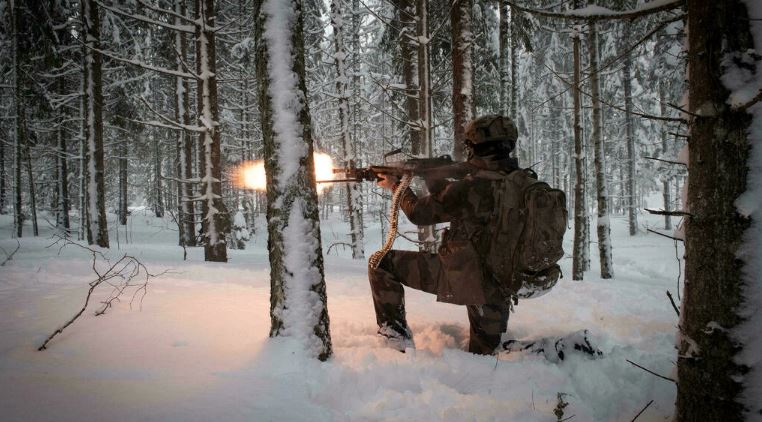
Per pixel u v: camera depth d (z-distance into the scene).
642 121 23.91
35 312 3.29
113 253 8.80
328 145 20.36
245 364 2.32
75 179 25.53
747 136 1.54
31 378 2.03
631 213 22.59
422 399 2.16
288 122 2.61
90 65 10.16
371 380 2.31
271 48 2.62
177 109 16.77
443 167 2.91
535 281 2.51
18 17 14.50
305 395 2.08
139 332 2.81
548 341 2.85
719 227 1.59
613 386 2.42
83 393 1.91
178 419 1.75
